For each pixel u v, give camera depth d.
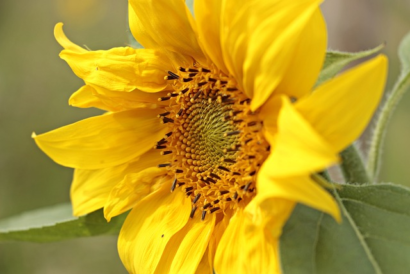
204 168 0.33
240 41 0.29
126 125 0.34
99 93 0.33
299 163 0.25
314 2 0.27
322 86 0.27
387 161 0.66
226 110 0.32
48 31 1.01
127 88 0.32
